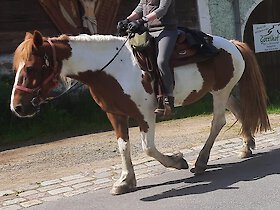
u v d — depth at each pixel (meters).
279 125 9.41
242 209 4.89
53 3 11.12
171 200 5.35
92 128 10.46
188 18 13.09
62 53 5.36
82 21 11.47
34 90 5.22
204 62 6.10
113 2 11.81
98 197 5.72
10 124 10.11
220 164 6.74
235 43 6.75
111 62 5.54
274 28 14.03
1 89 10.19
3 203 5.77
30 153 8.55
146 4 5.82
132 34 5.61
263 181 5.75
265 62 14.91
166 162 6.00
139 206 5.26
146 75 5.64
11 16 10.75
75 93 11.30
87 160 7.71
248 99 6.74
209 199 5.27
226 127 9.58
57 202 5.67
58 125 10.46
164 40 5.65
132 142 8.74
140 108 5.65
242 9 13.71
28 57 5.17
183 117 11.35
